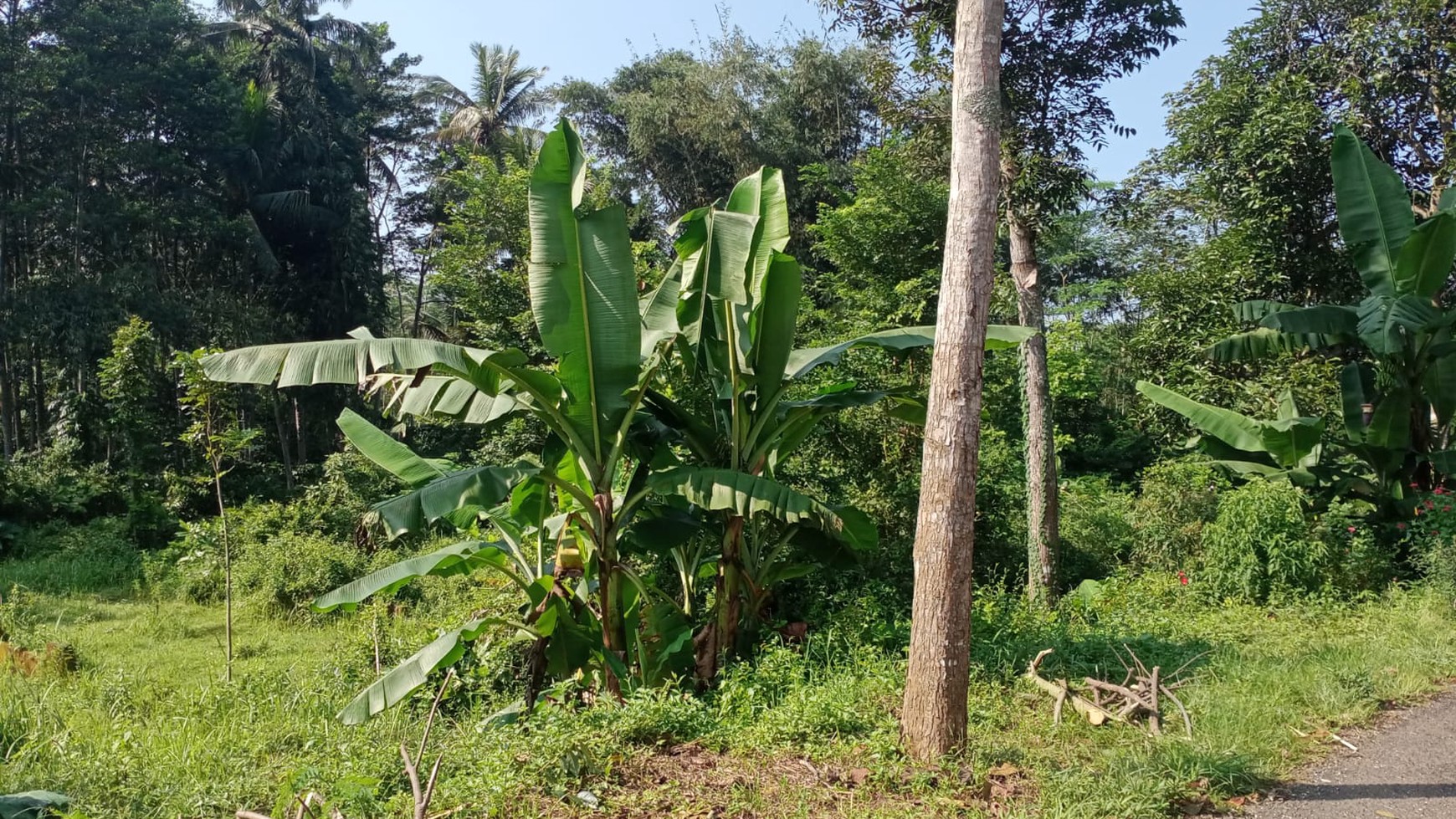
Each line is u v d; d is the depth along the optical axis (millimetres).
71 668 8891
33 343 21172
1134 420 22156
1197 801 4645
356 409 28672
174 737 6141
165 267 25938
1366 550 10211
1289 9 14578
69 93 22000
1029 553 10180
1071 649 7336
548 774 4840
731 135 26797
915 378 10977
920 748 5039
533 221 6820
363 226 29953
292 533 14359
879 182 19016
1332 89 13805
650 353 7766
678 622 7742
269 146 26562
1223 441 12547
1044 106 9570
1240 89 14273
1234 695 6148
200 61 25406
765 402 7809
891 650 7703
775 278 7492
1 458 20000
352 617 11711
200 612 12883
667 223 29531
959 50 5125
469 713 7414
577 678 6395
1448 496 10203
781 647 7410
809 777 4977
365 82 35812
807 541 8188
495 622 7137
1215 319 14438
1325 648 7504
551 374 7113
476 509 8172
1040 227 10047
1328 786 4852
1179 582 10844
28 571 14750
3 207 20953
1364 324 10438
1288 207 13578
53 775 5180
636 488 7801
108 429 19688
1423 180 13930
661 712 5734
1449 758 5219
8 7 21875
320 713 7129
